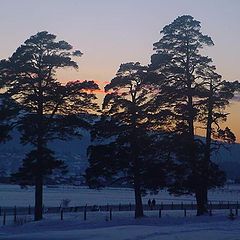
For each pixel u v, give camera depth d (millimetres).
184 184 45031
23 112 42750
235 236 27234
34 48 43312
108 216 47500
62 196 130375
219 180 45875
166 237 26312
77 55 44406
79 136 44344
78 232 30328
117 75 45969
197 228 32594
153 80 45094
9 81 42812
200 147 44719
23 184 44375
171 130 45875
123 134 45625
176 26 46219
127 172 46125
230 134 45656
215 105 45531
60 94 42406
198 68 45906
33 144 43094
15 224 40500
